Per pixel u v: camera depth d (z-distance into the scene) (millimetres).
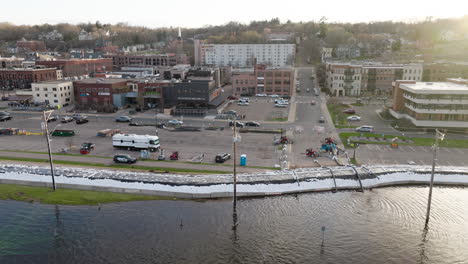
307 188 61500
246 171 66562
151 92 130625
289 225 50188
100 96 132500
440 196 60062
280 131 96562
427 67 159750
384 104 134750
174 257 42312
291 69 164625
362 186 62719
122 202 56250
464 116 98250
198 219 51375
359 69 161625
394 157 75312
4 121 110812
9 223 49844
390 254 43688
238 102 144000
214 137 91812
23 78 169750
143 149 79375
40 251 43344
